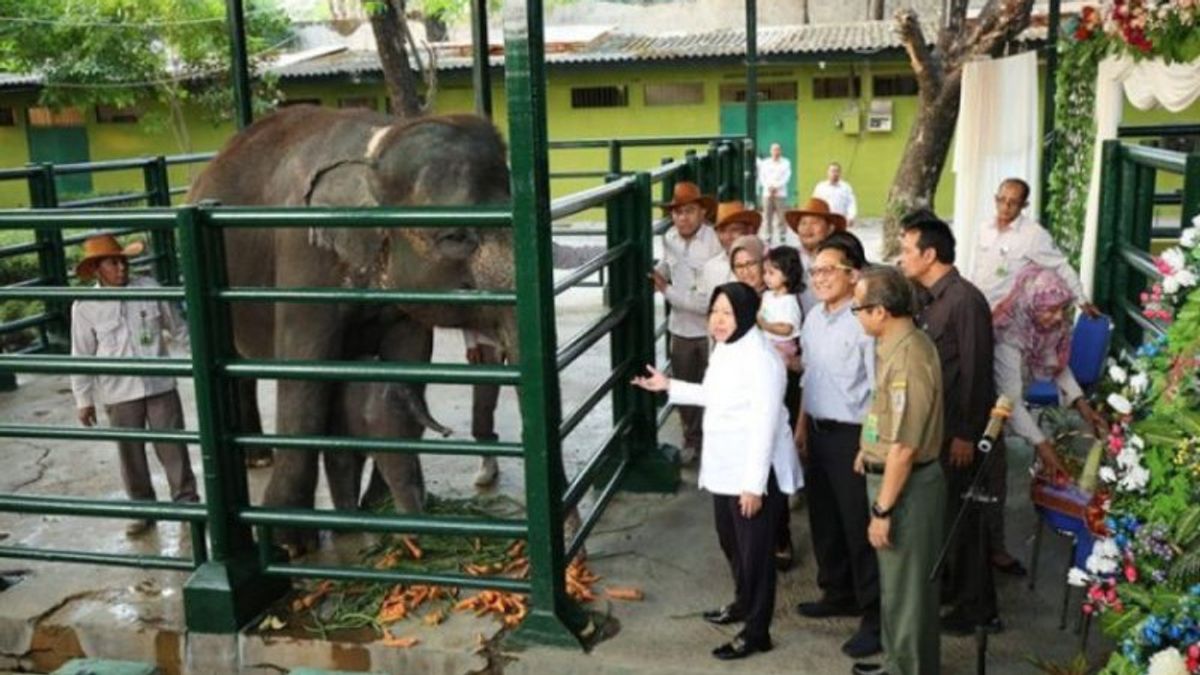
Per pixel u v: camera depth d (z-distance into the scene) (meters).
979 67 11.35
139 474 5.80
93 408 5.79
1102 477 3.70
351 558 5.21
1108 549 3.61
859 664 4.12
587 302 11.89
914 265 4.49
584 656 4.28
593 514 5.14
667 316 7.34
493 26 22.19
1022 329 5.30
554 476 4.34
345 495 5.52
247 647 4.55
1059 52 9.36
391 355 5.39
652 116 22.62
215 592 4.55
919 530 3.82
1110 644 4.27
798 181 22.34
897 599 3.88
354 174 5.08
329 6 25.62
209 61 21.16
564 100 22.86
